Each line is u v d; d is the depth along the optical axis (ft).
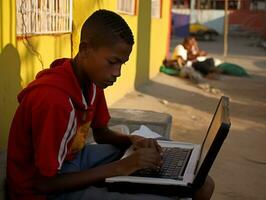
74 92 6.86
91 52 6.84
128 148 8.57
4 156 8.65
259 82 35.96
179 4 112.78
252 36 103.09
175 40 86.94
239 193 13.29
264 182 14.29
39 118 6.50
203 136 19.06
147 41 31.55
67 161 7.55
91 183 7.00
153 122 14.02
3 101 9.88
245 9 107.96
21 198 7.02
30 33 12.21
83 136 7.54
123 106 23.43
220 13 106.93
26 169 6.99
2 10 9.66
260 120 22.72
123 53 6.83
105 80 6.91
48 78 6.81
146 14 30.60
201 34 93.04
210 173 14.64
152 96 27.14
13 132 7.01
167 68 37.19
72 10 15.96
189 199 7.38
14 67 10.47
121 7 24.40
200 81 33.94
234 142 18.35
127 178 7.06
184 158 8.16
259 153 17.13
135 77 28.68
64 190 6.86
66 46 15.60
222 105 7.79
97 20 6.79
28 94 6.81
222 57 55.36
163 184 6.93
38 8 12.87
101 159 8.16
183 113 23.29
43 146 6.41
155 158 7.34
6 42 9.92
